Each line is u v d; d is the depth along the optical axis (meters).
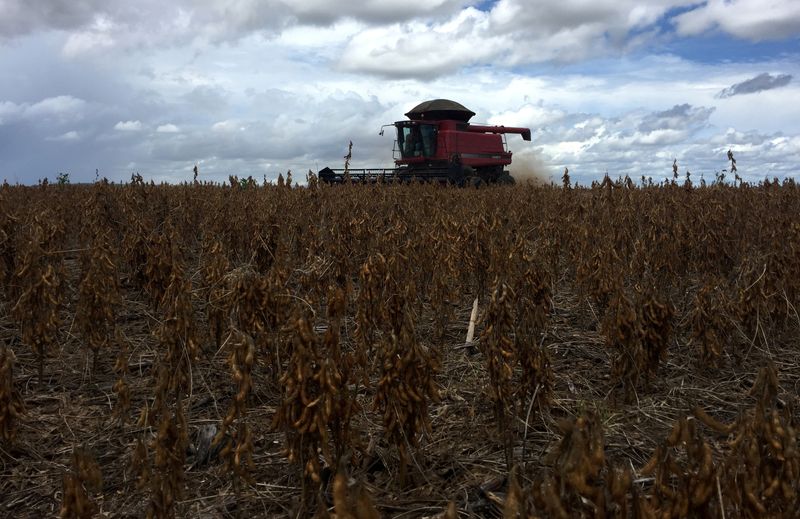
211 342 6.93
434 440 5.22
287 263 7.26
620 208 10.48
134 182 12.18
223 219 10.40
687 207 10.59
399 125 33.44
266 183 16.03
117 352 7.37
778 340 7.51
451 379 6.49
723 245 9.00
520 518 2.29
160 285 7.52
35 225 8.09
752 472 2.72
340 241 7.77
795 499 2.74
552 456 2.50
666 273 8.31
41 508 4.43
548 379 4.81
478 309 8.67
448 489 4.45
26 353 7.39
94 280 6.32
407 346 4.07
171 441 3.58
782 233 8.70
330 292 4.33
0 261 7.82
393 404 4.11
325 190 12.20
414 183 17.48
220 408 5.85
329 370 3.63
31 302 6.22
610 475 2.49
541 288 6.57
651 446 4.95
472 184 27.77
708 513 2.67
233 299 5.61
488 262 8.09
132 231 9.13
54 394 6.33
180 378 4.95
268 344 5.61
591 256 7.99
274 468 4.82
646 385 6.05
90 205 11.27
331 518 2.38
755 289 6.57
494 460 4.80
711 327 6.40
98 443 5.30
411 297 6.20
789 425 2.84
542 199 14.62
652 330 5.77
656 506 2.73
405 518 4.10
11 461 5.02
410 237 8.76
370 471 4.73
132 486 4.56
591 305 8.10
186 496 4.46
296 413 3.65
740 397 6.03
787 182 14.15
